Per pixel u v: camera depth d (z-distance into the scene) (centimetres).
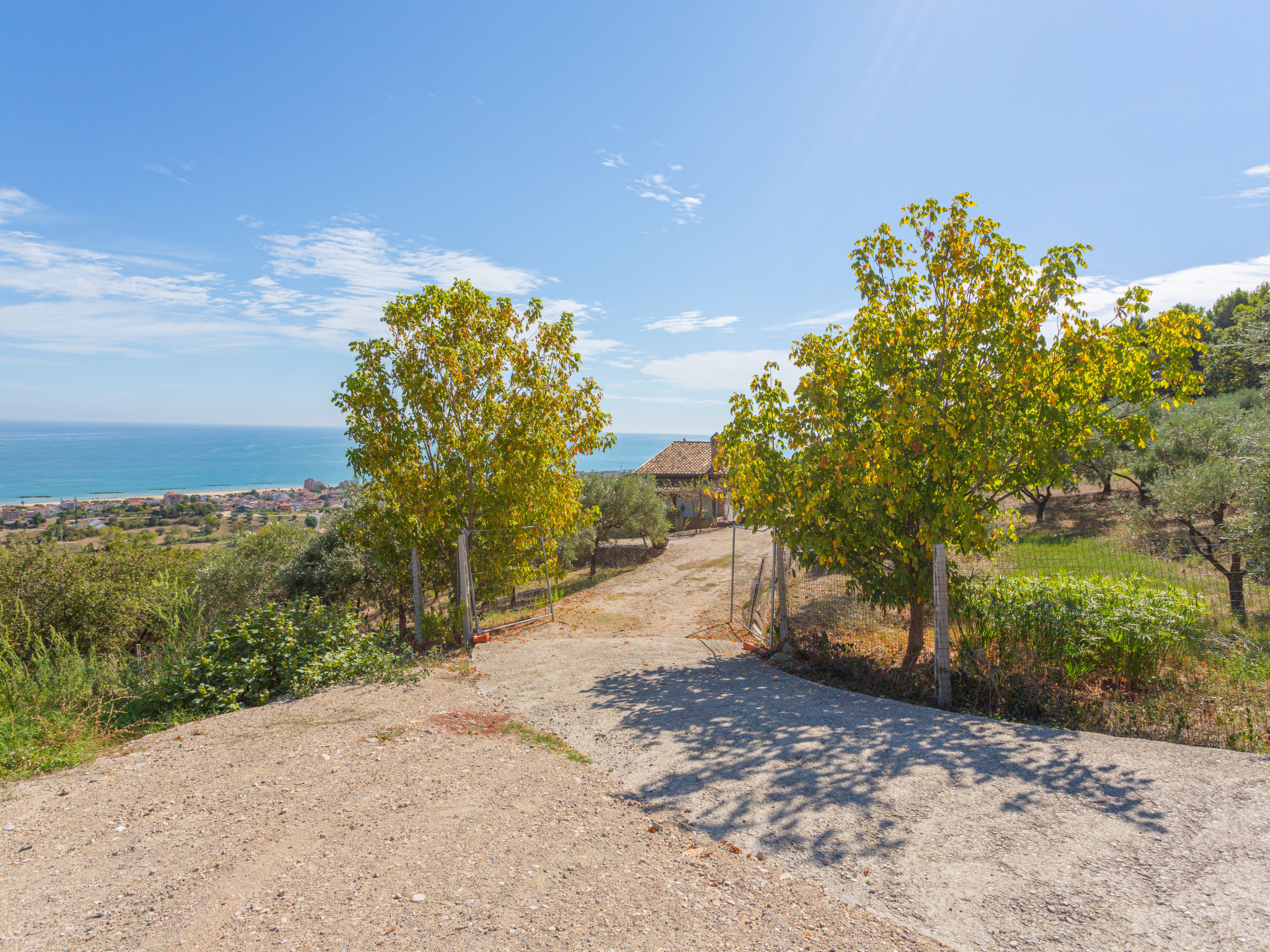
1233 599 977
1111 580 862
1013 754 527
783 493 888
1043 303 769
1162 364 749
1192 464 1528
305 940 299
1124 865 363
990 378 798
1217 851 370
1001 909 332
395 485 1123
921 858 384
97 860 382
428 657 987
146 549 1920
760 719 653
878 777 496
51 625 1322
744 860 390
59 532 6138
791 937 312
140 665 940
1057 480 815
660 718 672
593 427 1291
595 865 381
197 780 511
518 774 532
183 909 327
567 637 1153
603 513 3103
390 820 438
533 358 1219
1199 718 597
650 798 488
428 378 1141
